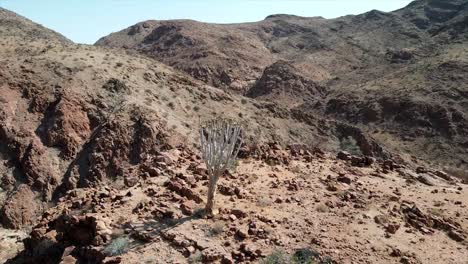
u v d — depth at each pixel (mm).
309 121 63250
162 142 42938
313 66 136375
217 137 12539
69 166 39781
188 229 11227
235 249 10508
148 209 12203
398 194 15273
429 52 122562
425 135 78375
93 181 38219
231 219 11742
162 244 10711
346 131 62844
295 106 107812
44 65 50062
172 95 54719
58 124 42281
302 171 16688
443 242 11938
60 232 12203
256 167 16609
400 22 181750
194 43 149750
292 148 20031
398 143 77250
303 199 13555
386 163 19688
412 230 12320
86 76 49906
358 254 10602
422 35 167500
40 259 11836
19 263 12438
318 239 11078
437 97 86688
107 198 13414
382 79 105812
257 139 51281
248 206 12703
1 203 35438
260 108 61906
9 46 62562
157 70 60906
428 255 11031
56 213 13953
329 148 57719
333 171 17172
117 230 11250
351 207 13312
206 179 14539
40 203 36125
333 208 13109
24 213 34656
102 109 45750
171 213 11836
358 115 91312
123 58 60969
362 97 96688
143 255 10352
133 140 42281
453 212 14203
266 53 160500
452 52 108812
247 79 130000
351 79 121688
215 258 10148
